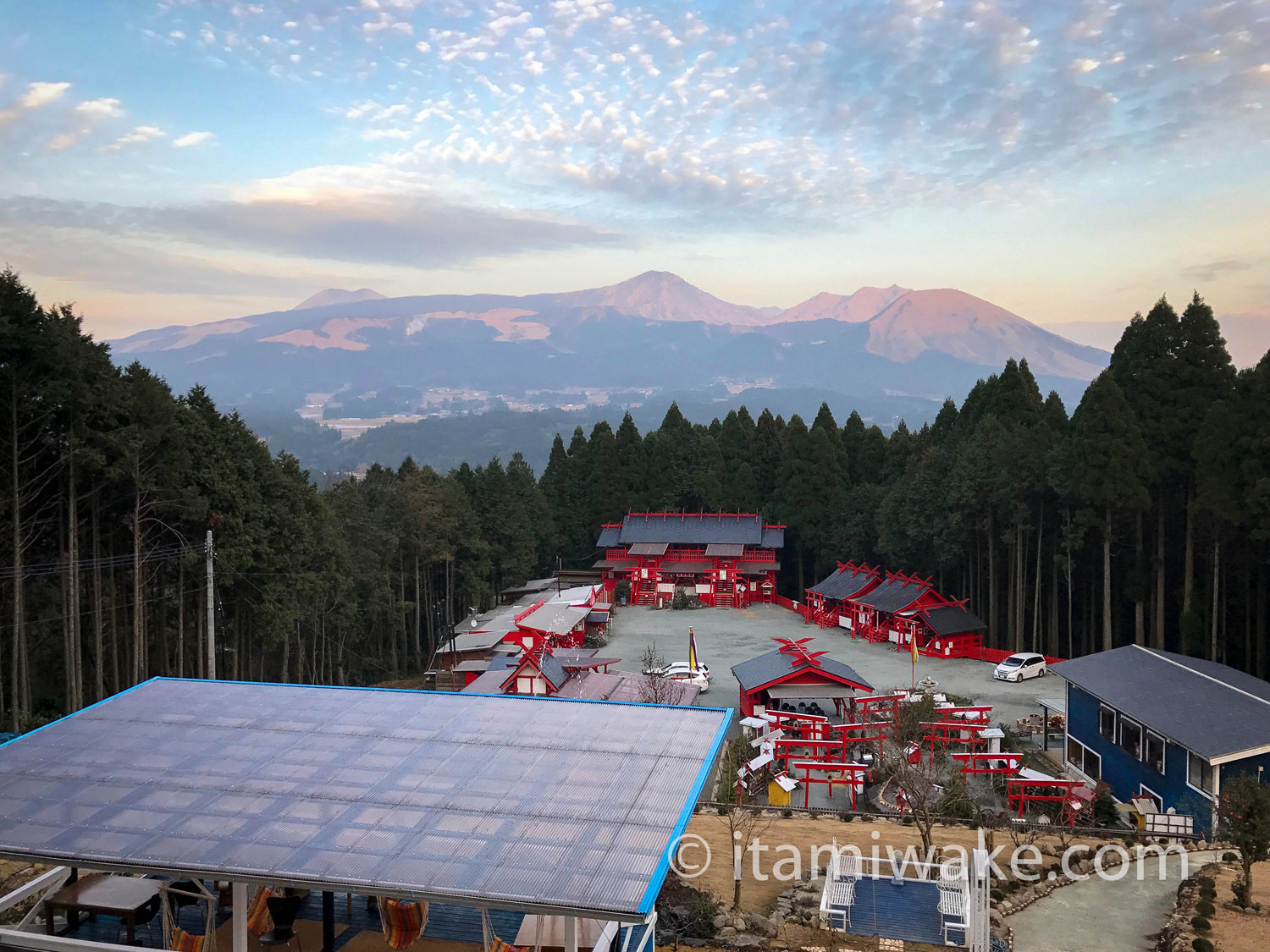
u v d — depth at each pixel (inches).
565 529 3528.5
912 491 2593.5
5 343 1279.5
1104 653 1438.2
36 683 1685.5
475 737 655.8
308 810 543.8
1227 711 1130.7
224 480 1705.2
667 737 649.6
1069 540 2079.2
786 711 1653.5
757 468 3563.0
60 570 1440.7
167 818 536.4
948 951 715.4
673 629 2637.8
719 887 838.5
